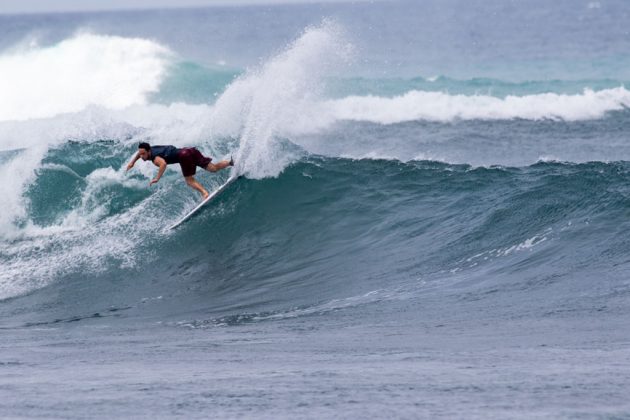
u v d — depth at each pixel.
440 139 86.69
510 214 45.41
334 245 46.75
